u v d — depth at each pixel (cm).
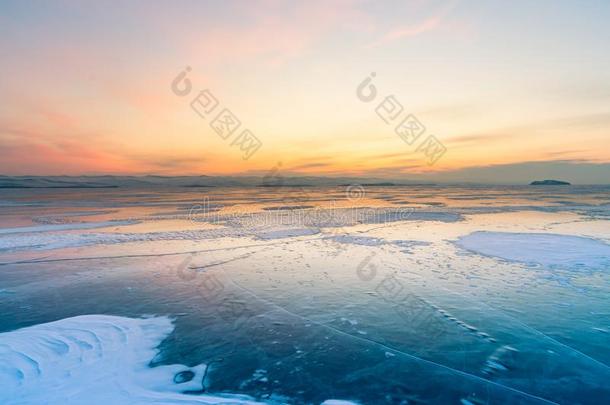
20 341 489
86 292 719
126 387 385
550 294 693
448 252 1084
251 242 1257
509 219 1956
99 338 507
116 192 6394
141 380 401
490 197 4634
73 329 536
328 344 500
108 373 412
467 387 396
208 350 480
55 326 546
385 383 404
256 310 627
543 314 596
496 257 1009
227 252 1092
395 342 505
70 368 420
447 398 376
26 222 1773
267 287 755
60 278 815
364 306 645
